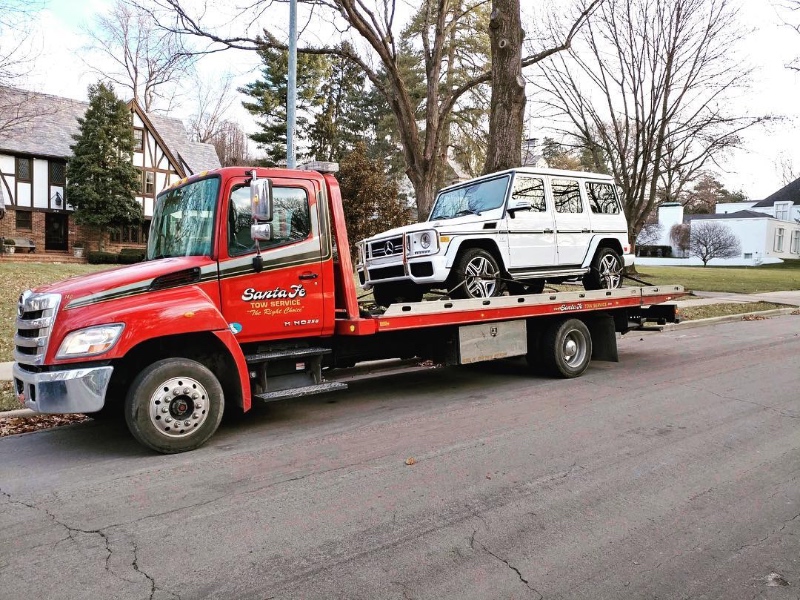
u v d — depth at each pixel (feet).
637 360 32.58
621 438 18.26
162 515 13.02
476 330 24.52
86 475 15.71
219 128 175.32
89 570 10.68
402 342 24.17
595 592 9.91
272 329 19.12
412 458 16.56
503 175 26.78
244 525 12.46
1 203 80.89
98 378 16.01
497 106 42.09
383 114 151.02
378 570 10.62
